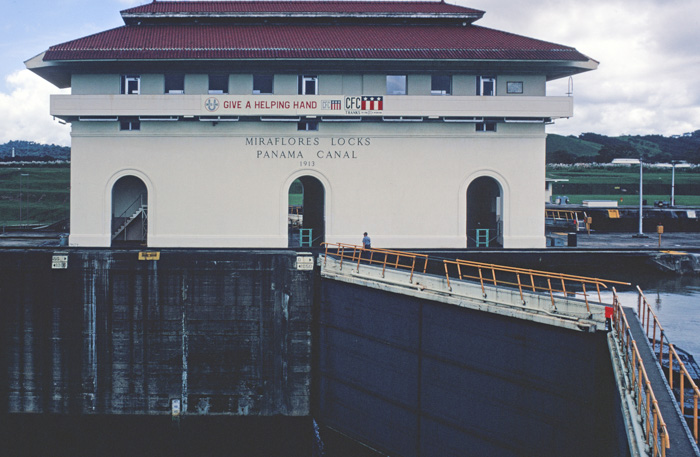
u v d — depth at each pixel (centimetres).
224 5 4056
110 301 2827
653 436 1138
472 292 2159
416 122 3606
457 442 2200
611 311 1712
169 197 3575
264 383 2838
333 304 2739
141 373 2842
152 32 3775
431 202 3625
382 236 3619
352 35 3784
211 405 2842
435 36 3809
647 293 2841
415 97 3497
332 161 3600
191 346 2831
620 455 1466
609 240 4116
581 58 3547
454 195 3631
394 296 2423
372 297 2530
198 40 3641
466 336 2150
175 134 3562
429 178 3619
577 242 3969
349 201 3612
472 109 3512
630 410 1327
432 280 2317
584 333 1770
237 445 2727
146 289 2819
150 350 2831
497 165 3644
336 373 2738
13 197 7606
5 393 2873
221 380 2838
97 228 3572
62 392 2856
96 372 2847
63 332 2841
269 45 3566
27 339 2853
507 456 2025
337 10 4009
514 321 1984
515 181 3650
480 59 3481
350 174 3603
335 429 2752
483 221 4150
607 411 1723
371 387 2555
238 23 3959
